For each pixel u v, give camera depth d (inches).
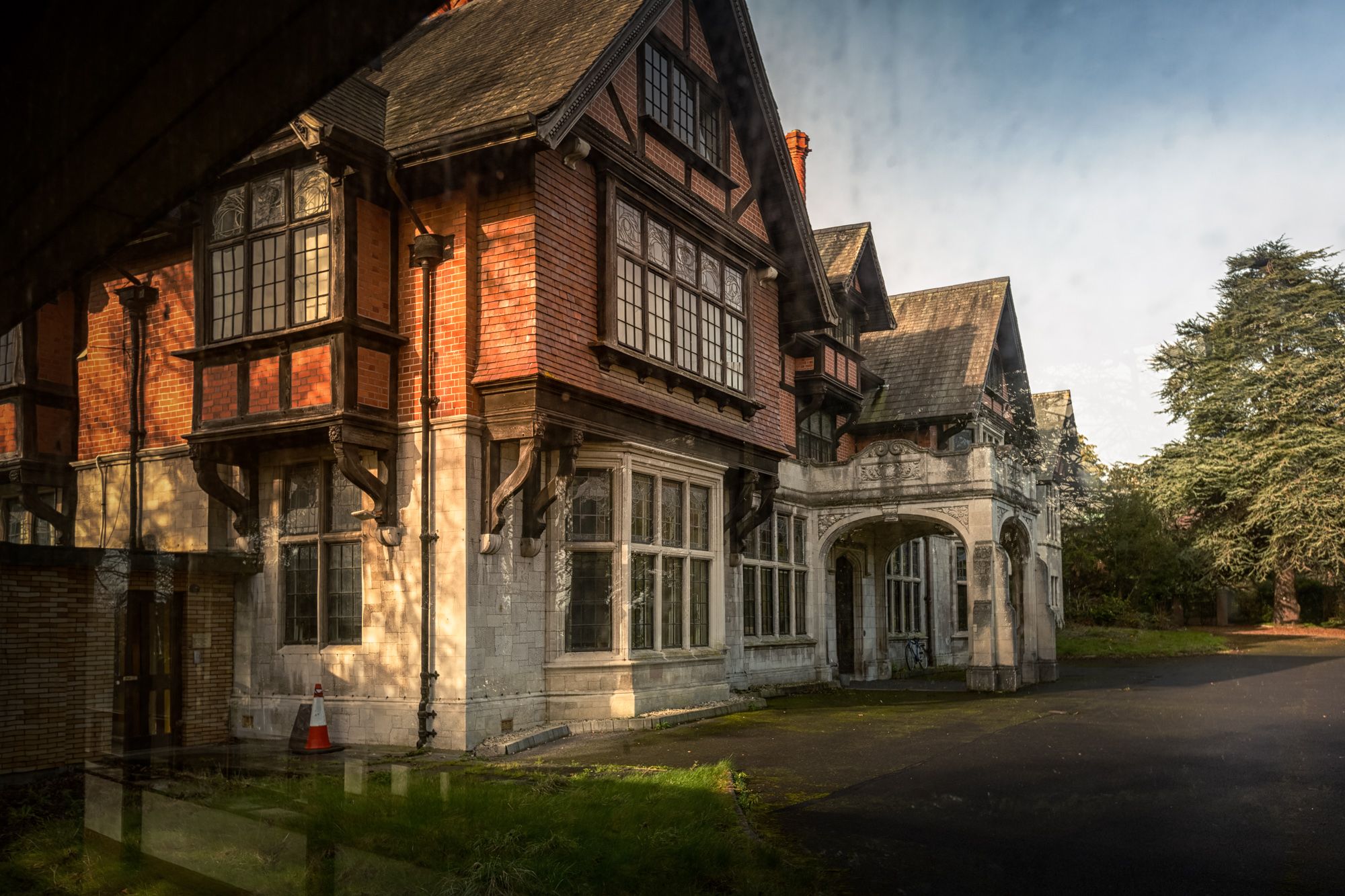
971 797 280.2
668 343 491.5
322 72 117.1
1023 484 727.7
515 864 180.2
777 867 201.0
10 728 303.0
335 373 390.3
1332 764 331.3
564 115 384.2
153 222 157.8
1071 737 405.4
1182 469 1302.9
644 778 288.7
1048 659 713.0
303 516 430.6
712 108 552.4
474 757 361.1
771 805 270.2
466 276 408.5
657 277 488.4
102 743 333.1
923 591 924.6
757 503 623.5
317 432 398.0
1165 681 697.6
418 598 398.0
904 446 684.7
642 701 454.9
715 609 527.8
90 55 118.8
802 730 430.9
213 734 404.2
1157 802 271.7
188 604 396.2
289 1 103.4
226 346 413.1
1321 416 1236.5
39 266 172.7
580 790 260.5
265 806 223.0
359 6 103.2
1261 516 1277.1
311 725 376.8
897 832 237.6
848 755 359.6
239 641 424.8
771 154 577.3
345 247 392.2
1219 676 730.8
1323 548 1236.5
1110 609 1299.2
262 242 416.2
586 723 426.9
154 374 449.4
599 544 451.2
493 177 408.8
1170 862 209.5
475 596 395.9
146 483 444.8
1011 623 640.4
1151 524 1310.3
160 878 170.2
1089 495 1341.0
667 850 199.9
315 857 183.0
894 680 763.4
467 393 402.3
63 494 453.1
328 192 398.6
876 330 848.9
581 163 437.4
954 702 562.9
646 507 478.3
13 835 195.6
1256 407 1261.1
